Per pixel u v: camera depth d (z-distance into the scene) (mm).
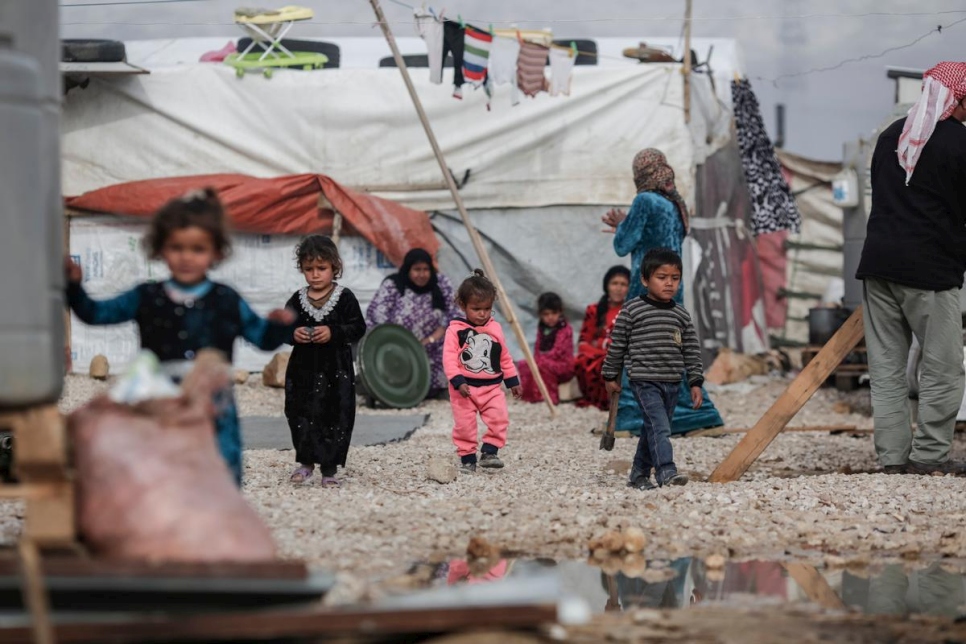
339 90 15453
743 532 6348
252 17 15195
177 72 15461
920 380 8430
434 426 12070
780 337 18625
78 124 15547
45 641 3307
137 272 15445
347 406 7914
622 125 15539
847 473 8703
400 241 15062
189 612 3580
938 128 8281
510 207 15586
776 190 16375
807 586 5203
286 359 14734
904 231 8266
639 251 10125
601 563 5672
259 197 14883
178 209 4625
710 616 4602
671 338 7793
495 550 5762
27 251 3971
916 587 5172
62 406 12930
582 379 13969
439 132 15531
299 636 3551
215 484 3988
